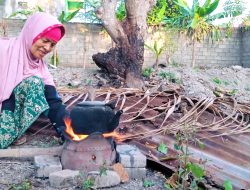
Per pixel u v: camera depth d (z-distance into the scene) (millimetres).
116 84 6664
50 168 2809
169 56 10164
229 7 10672
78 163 2777
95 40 10164
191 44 10344
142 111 4312
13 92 3355
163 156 3236
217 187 2816
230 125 4336
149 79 7473
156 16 9977
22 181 2779
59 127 3455
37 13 3418
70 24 10031
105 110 2801
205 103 4742
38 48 3359
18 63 3371
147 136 3684
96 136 2771
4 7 12062
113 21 6543
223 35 10758
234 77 8602
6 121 3334
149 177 2949
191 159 3227
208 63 10727
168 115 4242
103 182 2701
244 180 2936
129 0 6531
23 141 3484
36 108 3324
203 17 9781
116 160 2951
